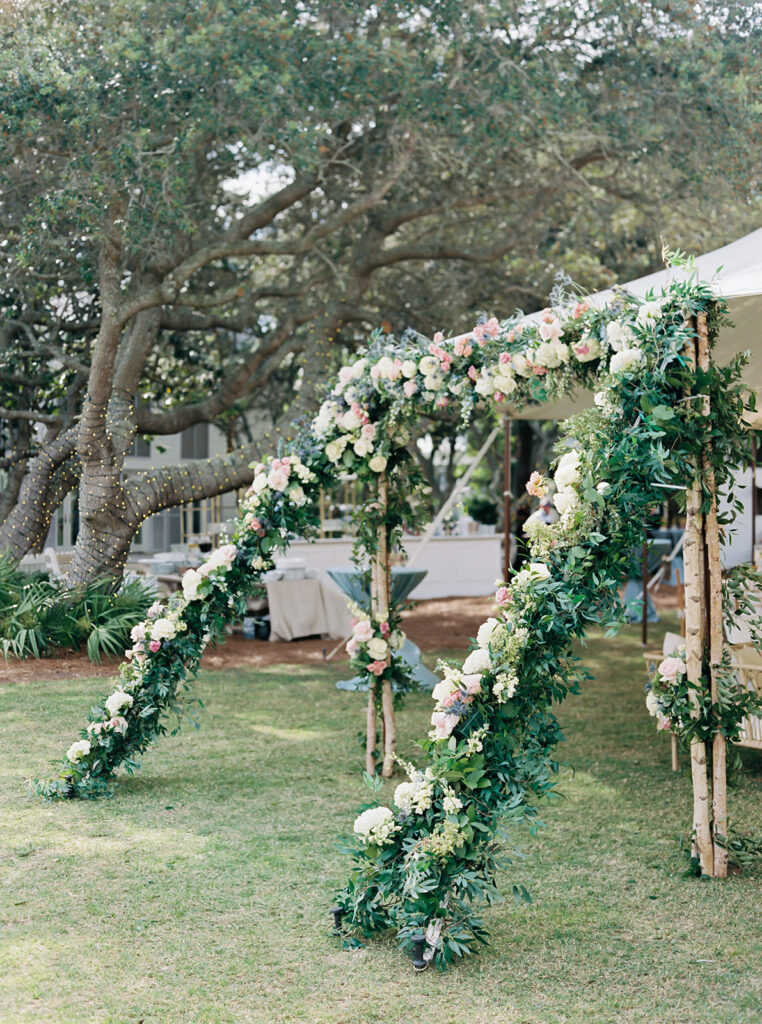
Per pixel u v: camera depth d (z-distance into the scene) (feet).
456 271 44.86
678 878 13.87
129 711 18.52
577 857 14.73
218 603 18.81
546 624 12.55
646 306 13.48
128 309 31.22
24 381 40.91
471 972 11.03
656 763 20.31
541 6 34.14
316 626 38.83
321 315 39.86
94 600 32.99
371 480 19.44
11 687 27.35
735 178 35.53
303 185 35.83
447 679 12.59
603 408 13.47
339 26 33.76
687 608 14.10
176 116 31.99
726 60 35.22
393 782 18.75
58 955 11.28
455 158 35.47
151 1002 10.21
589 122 35.32
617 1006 10.21
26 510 38.70
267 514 18.75
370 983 10.75
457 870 11.62
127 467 62.44
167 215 30.96
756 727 17.20
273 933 12.00
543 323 14.52
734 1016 9.98
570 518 13.05
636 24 35.17
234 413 53.83
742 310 16.20
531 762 12.32
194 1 30.78
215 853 14.70
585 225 45.70
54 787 17.47
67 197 29.86
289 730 23.11
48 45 29.99
